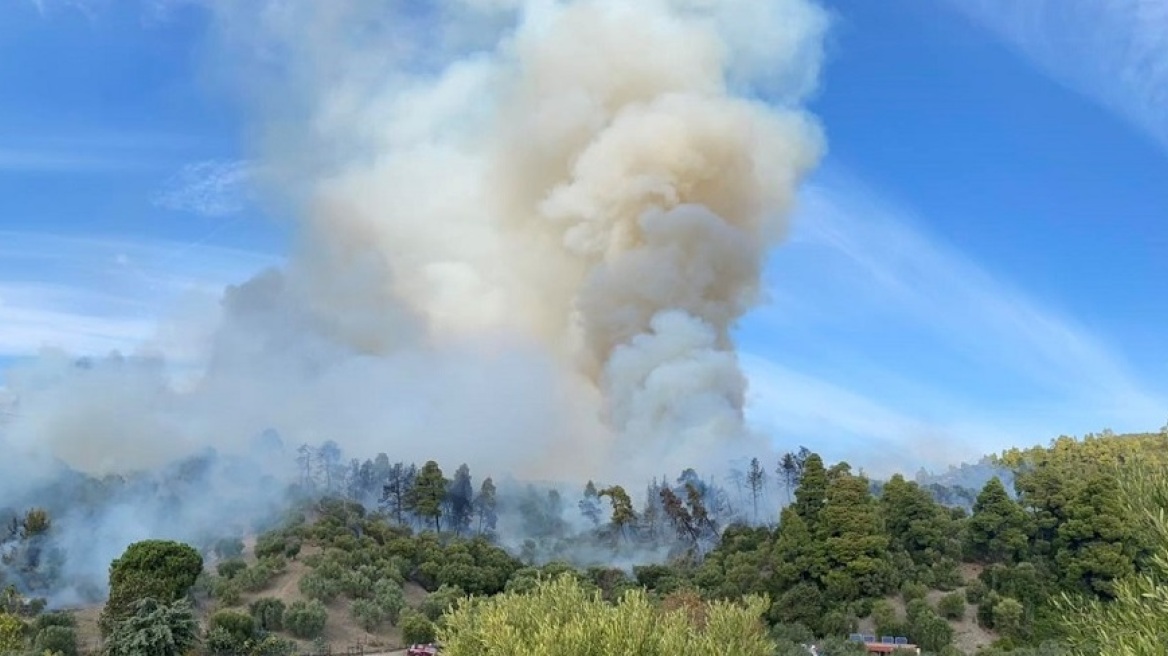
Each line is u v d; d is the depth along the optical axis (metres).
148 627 47.75
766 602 28.81
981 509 70.81
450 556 79.94
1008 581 62.72
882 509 73.31
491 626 23.50
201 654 52.28
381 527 87.69
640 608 23.31
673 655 21.55
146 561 54.19
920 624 58.16
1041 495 69.88
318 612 62.94
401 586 74.94
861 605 62.47
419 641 61.97
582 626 22.17
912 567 67.06
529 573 76.94
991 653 51.62
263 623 62.00
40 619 57.62
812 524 71.81
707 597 67.25
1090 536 63.09
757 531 81.56
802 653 53.19
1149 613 16.48
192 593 64.44
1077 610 20.11
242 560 76.06
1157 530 16.45
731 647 23.00
